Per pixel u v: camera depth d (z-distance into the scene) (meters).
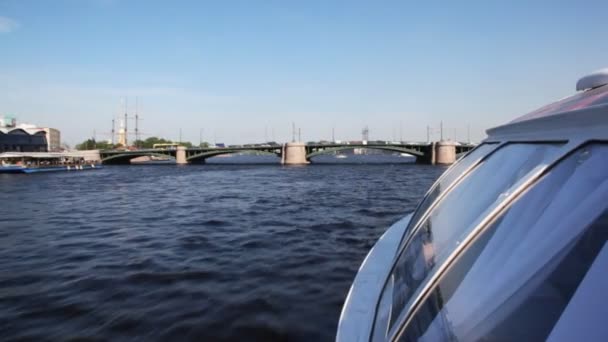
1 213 20.31
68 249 11.91
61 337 6.06
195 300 7.41
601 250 1.34
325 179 42.94
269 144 99.75
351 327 3.06
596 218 1.40
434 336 1.91
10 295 7.84
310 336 5.99
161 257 10.57
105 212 20.22
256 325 6.34
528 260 1.59
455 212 2.78
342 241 12.23
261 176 49.97
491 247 1.92
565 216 1.57
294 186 34.38
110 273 9.19
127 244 12.41
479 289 1.77
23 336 6.11
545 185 1.89
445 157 82.19
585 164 1.69
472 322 1.67
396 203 21.97
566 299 1.34
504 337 1.46
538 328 1.36
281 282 8.36
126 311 6.95
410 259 2.97
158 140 167.25
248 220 16.59
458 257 2.13
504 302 1.57
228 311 6.87
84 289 8.12
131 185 38.34
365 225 15.04
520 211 1.91
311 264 9.67
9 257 10.99
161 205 22.73
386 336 2.45
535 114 3.20
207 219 17.11
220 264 9.74
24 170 58.34
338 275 8.80
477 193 2.68
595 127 1.77
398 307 2.56
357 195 26.38
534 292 1.46
